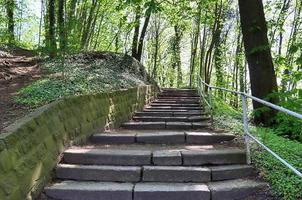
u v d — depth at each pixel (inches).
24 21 741.9
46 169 170.6
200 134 238.7
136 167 184.7
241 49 939.3
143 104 441.7
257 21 310.3
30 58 423.5
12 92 256.8
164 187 168.1
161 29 1194.0
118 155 193.9
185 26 879.7
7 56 424.2
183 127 292.5
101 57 493.7
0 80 297.0
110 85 353.4
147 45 1247.5
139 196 163.3
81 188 165.5
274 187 161.3
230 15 932.0
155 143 238.1
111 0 653.3
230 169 181.2
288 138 252.2
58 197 164.1
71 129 210.4
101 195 163.8
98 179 179.9
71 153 194.7
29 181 150.6
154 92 561.9
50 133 179.8
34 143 159.5
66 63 411.2
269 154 193.2
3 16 685.3
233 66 1071.0
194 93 634.8
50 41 342.0
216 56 948.6
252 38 311.7
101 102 267.9
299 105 229.3
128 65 515.5
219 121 308.0
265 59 310.7
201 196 163.3
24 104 221.3
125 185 171.8
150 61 1298.0
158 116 363.6
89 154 194.2
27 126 154.9
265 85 307.9
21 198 142.4
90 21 592.1
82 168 181.2
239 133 253.3
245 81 937.5
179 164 193.3
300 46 250.7
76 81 314.5
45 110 178.9
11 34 649.6
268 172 175.0
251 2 311.6
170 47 1259.8
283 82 321.1
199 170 179.8
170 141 238.2
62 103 200.1
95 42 788.6
